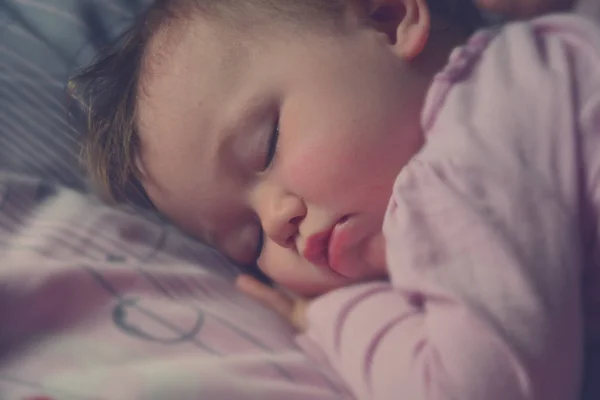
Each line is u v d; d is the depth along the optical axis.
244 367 0.51
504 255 0.50
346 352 0.57
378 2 0.69
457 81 0.63
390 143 0.64
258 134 0.67
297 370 0.54
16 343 0.52
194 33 0.71
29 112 0.82
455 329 0.50
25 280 0.55
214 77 0.68
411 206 0.55
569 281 0.50
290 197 0.65
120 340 0.53
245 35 0.69
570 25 0.62
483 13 0.76
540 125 0.55
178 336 0.55
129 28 0.83
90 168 0.77
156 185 0.73
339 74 0.66
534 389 0.48
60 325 0.54
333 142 0.64
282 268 0.70
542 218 0.52
